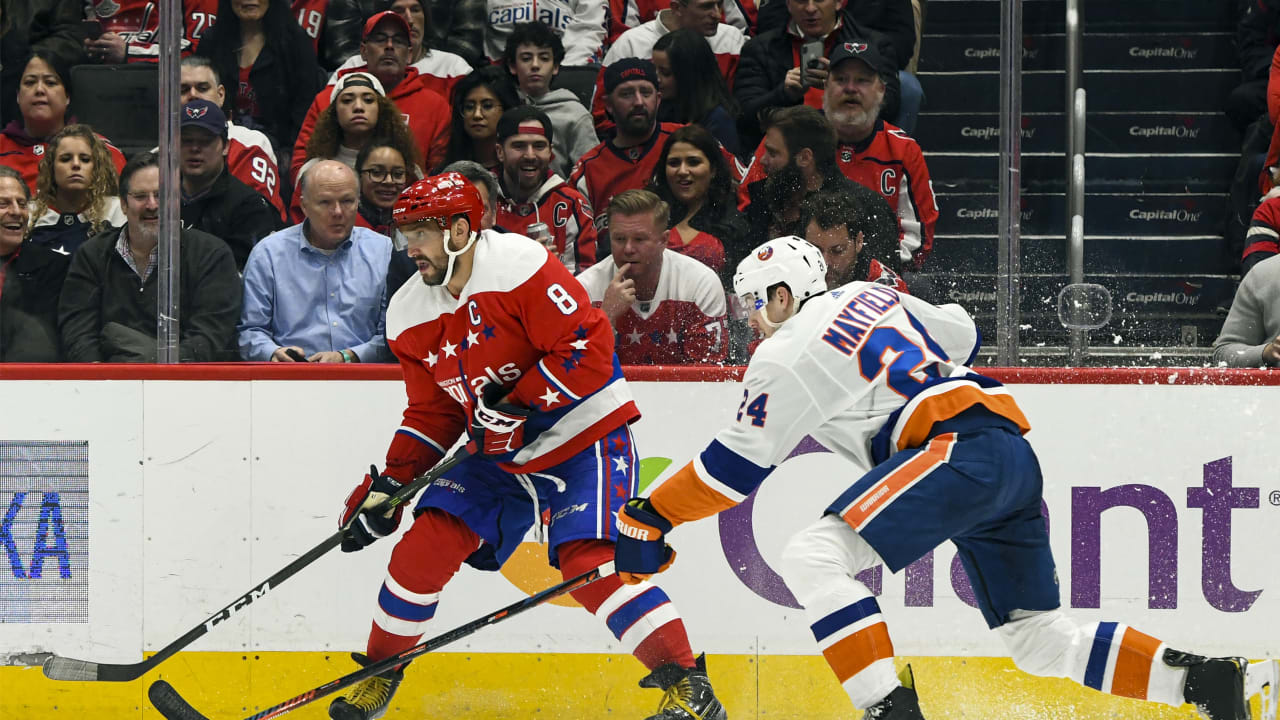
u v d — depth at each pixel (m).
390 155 11.33
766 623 10.34
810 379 8.33
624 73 11.26
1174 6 11.89
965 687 10.31
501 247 8.92
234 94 11.33
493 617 8.99
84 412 10.34
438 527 9.32
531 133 11.38
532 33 11.59
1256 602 10.18
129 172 10.92
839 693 10.33
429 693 10.42
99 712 10.38
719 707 8.85
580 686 10.38
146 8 11.76
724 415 10.38
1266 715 8.41
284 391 10.33
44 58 11.47
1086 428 10.21
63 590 10.38
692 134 10.85
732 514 10.31
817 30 11.31
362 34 11.70
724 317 10.91
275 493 10.33
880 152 11.15
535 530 9.83
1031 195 11.60
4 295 10.91
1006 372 10.23
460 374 9.17
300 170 11.32
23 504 10.35
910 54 11.52
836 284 11.14
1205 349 11.02
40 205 11.09
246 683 10.38
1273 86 11.54
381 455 10.34
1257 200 11.57
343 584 10.34
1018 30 10.81
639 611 9.02
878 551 8.15
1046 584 8.80
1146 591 10.22
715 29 11.59
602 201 11.37
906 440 8.38
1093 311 11.10
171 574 10.34
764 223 11.00
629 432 9.46
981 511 8.23
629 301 10.89
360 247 11.01
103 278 10.97
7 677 10.38
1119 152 11.85
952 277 11.16
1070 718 10.25
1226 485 10.16
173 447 10.34
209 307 10.77
